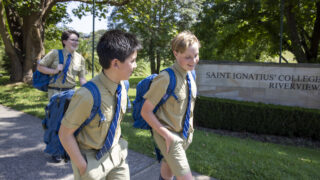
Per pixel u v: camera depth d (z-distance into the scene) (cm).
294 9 1069
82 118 131
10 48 1075
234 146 393
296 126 553
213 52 1345
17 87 984
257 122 570
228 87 632
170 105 184
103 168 142
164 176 223
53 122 278
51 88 351
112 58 129
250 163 317
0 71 1925
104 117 137
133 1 1064
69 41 342
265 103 607
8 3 1055
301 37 1363
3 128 464
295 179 279
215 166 306
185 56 174
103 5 992
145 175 288
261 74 607
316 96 573
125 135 423
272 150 411
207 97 635
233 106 583
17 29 1172
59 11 1332
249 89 618
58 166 307
